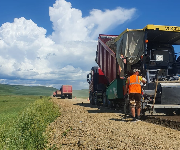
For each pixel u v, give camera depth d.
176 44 12.19
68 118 9.73
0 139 5.78
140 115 8.30
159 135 5.17
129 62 10.71
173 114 8.38
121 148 4.15
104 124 7.03
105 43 16.22
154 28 10.02
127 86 7.81
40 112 10.84
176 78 9.53
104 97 16.84
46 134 6.65
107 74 15.43
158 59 11.15
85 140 5.11
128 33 10.47
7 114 13.13
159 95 8.62
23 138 5.80
